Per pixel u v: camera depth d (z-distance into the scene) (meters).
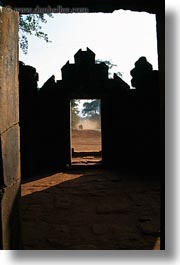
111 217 5.95
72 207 6.68
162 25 3.06
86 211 6.37
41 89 12.29
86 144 23.19
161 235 3.21
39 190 8.51
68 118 12.36
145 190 8.28
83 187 8.73
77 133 30.30
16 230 3.12
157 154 11.48
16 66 3.14
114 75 12.54
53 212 6.32
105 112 12.36
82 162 13.38
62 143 12.28
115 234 5.02
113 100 12.38
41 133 12.20
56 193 8.06
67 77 12.44
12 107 2.97
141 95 11.95
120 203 6.95
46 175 11.22
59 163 12.20
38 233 5.08
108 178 10.09
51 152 12.26
